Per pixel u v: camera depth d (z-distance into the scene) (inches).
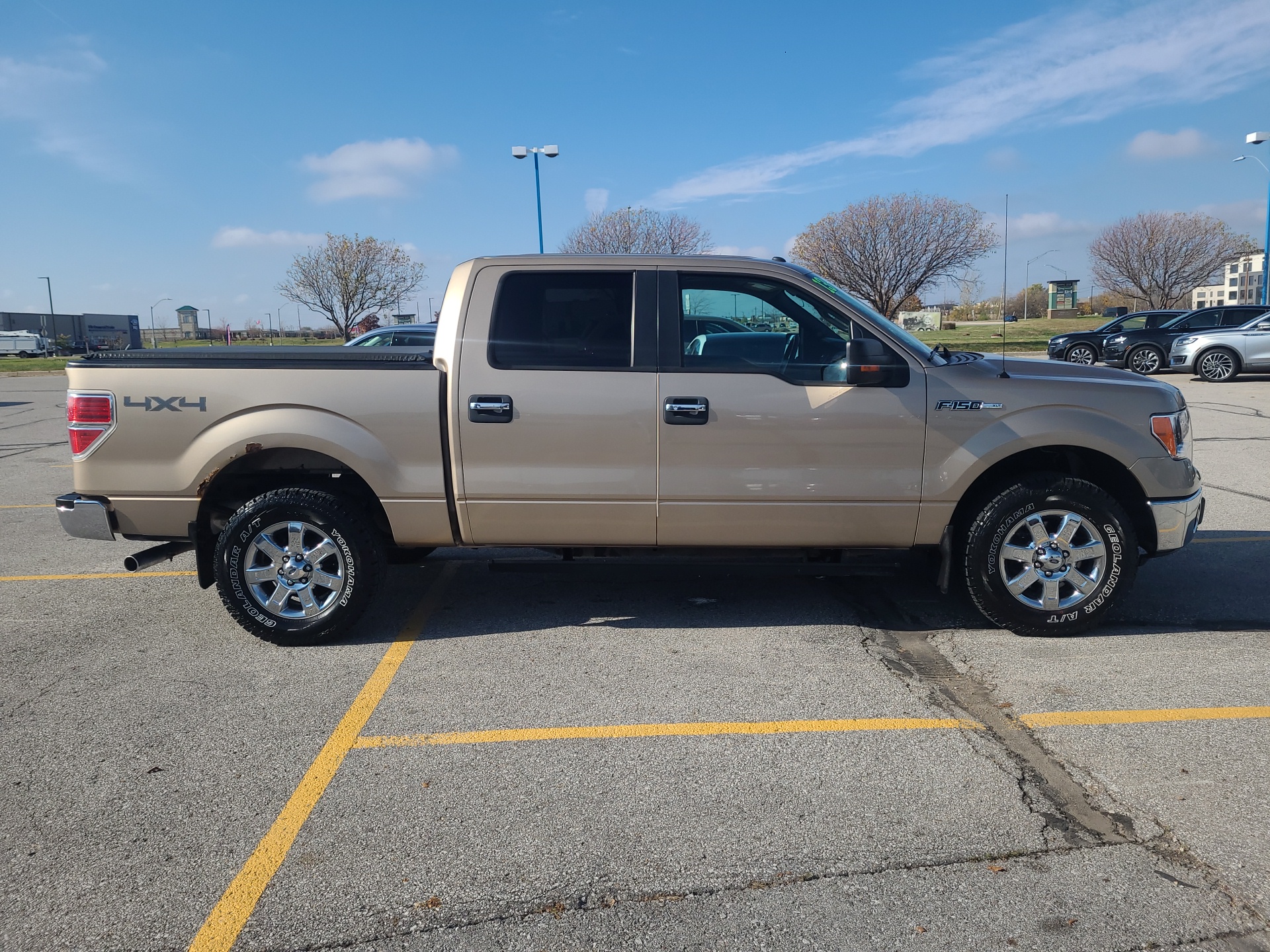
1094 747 133.6
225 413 175.0
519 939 93.5
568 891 101.2
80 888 103.2
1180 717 143.1
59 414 694.5
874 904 98.0
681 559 182.4
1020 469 187.6
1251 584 214.8
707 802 119.8
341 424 175.2
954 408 172.2
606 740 138.6
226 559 177.3
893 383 169.8
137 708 152.5
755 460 173.3
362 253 1563.7
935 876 102.9
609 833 112.7
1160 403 175.6
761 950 91.1
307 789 124.4
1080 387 174.2
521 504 176.2
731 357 176.1
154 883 104.0
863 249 1277.1
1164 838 109.8
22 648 182.5
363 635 188.4
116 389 176.6
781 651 175.9
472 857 108.0
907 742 136.3
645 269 176.2
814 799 120.0
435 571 237.9
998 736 138.0
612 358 174.1
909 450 173.2
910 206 1268.5
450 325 176.2
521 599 212.2
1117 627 186.9
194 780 127.4
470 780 126.6
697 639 183.0
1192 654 170.4
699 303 175.9
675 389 172.2
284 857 108.5
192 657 176.4
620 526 177.5
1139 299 1674.5
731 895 100.0
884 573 183.6
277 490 179.9
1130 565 174.6
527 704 152.2
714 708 149.7
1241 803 117.5
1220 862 104.6
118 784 126.6
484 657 174.4
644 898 99.7
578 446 173.6
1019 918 95.3
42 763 133.1
